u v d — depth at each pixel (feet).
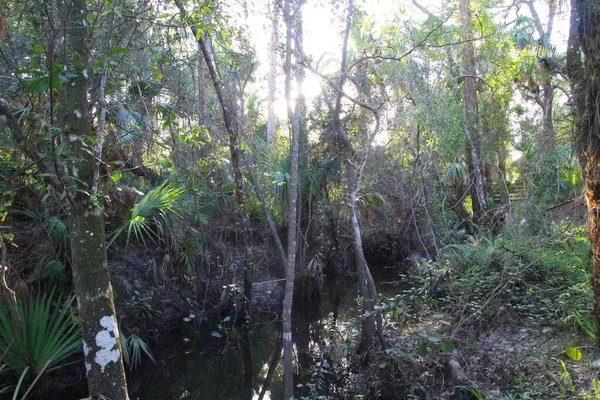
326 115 28.40
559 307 17.98
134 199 22.57
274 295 31.32
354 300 33.24
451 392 15.64
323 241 34.50
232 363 24.56
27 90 10.21
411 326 19.79
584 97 11.82
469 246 26.53
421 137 33.94
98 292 10.60
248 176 29.84
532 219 26.27
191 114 23.18
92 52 13.12
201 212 28.66
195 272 26.94
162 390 21.91
